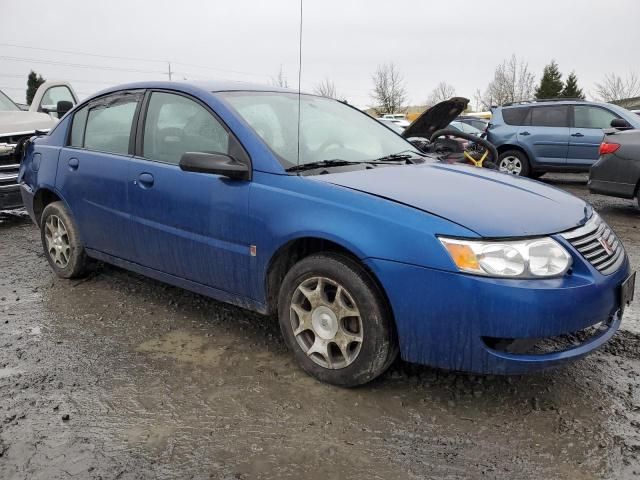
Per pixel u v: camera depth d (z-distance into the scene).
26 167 4.88
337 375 2.87
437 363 2.61
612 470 2.27
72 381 3.01
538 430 2.54
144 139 3.79
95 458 2.36
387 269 2.60
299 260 3.14
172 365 3.18
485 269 2.45
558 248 2.57
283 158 3.15
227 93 3.60
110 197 3.94
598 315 2.61
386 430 2.55
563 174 13.07
